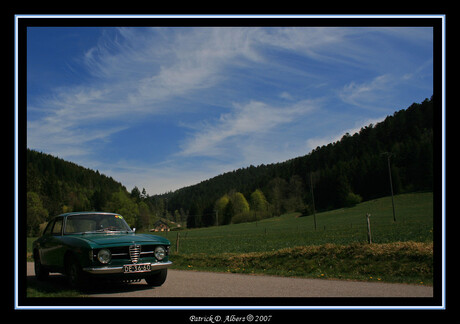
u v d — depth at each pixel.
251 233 69.31
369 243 13.23
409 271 10.23
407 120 185.50
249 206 173.50
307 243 31.61
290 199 160.50
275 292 8.12
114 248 8.22
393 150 152.62
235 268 14.07
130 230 9.99
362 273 11.11
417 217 78.25
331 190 150.50
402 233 35.09
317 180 165.25
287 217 147.50
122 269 8.09
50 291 8.32
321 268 12.31
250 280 10.26
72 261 8.53
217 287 8.95
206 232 96.31
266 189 170.38
